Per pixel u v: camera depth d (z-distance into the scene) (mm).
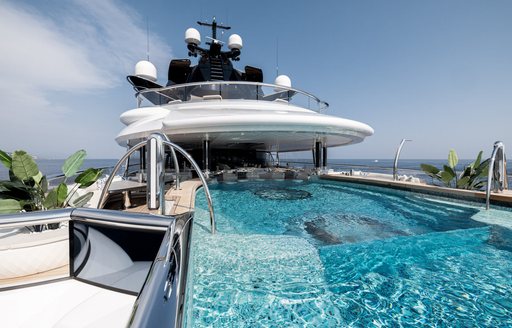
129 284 1416
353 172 9211
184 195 4715
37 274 1943
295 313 1813
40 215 1269
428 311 1846
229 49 14789
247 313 1799
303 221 4281
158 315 680
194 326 1650
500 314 1815
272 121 7289
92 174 3223
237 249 2764
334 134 8664
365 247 2998
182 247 1163
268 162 18109
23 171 2564
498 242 3213
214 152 14766
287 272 2350
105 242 1472
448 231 3643
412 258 2734
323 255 2723
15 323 1170
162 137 2689
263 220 4328
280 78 14359
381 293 2068
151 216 1307
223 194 6906
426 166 6254
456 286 2184
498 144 4477
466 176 5500
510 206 4328
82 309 1254
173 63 12969
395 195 6719
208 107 8609
